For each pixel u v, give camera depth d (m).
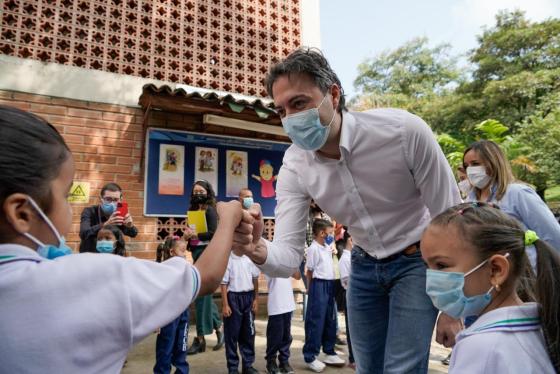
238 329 4.24
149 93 5.20
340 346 5.48
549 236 2.58
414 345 1.85
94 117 5.59
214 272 1.16
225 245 1.26
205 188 4.79
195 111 5.75
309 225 6.23
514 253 1.40
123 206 4.25
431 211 1.92
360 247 2.13
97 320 0.84
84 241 4.23
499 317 1.31
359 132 1.84
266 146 6.60
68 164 0.97
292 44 7.12
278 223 2.17
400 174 1.87
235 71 6.59
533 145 16.81
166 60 6.11
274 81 1.84
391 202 1.93
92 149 5.54
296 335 5.82
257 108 5.53
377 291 2.08
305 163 2.05
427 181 1.85
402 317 1.90
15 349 0.79
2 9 5.28
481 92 23.17
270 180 6.58
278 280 4.37
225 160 6.29
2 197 0.85
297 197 2.16
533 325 1.31
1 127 0.86
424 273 1.91
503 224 1.43
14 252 0.87
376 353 2.12
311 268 4.64
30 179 0.87
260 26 6.91
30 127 0.89
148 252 5.68
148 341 5.29
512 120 20.72
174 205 5.87
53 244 0.95
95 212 4.42
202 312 4.99
